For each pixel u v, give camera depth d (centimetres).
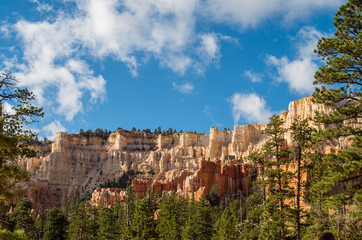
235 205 9544
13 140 2234
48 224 8638
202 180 15950
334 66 3306
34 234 8956
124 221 9500
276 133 5275
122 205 13375
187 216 10175
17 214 8756
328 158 3091
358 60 3216
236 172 16250
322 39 3450
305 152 4722
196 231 8594
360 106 3159
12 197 2238
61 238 8631
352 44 3188
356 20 3331
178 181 17950
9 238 1967
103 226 9188
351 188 3036
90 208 12188
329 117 3303
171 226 8625
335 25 3481
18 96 2962
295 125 4731
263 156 5281
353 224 3947
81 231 8825
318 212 4428
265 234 4962
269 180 4988
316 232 4438
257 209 5284
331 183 2966
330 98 3347
